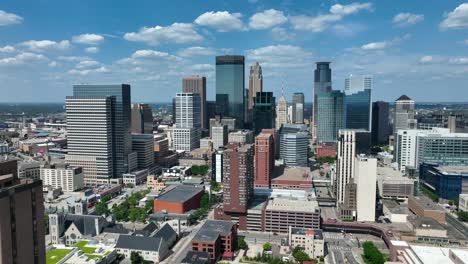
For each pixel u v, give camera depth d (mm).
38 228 122312
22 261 115000
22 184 116188
